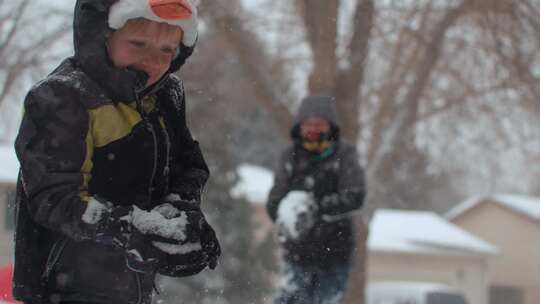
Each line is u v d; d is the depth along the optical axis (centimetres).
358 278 1477
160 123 326
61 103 287
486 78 1850
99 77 298
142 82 309
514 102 1864
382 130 1830
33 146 283
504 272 4259
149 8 295
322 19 1573
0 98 2325
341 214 699
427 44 1730
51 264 303
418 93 1762
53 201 276
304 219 693
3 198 2448
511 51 1725
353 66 1602
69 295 303
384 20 1728
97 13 295
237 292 899
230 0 1616
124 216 276
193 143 348
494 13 1678
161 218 281
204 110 2277
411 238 3609
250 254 2355
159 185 320
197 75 2064
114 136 299
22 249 303
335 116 720
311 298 695
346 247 704
